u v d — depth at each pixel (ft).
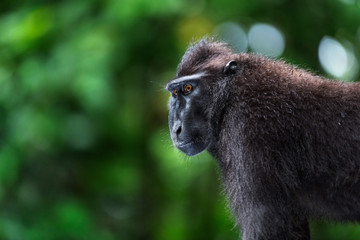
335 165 29.55
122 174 56.29
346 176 29.48
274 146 29.58
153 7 45.78
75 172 52.95
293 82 30.78
